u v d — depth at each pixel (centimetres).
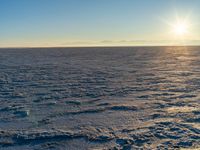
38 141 461
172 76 1363
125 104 723
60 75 1509
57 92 949
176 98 787
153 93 885
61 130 513
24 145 445
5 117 615
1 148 434
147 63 2330
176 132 483
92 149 422
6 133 502
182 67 1878
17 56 3791
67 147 433
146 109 659
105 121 566
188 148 412
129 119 576
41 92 953
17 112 657
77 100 795
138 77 1360
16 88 1055
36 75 1515
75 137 475
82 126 535
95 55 3997
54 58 3253
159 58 3077
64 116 614
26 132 505
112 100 788
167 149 411
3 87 1083
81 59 3020
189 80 1188
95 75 1488
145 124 538
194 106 675
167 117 581
